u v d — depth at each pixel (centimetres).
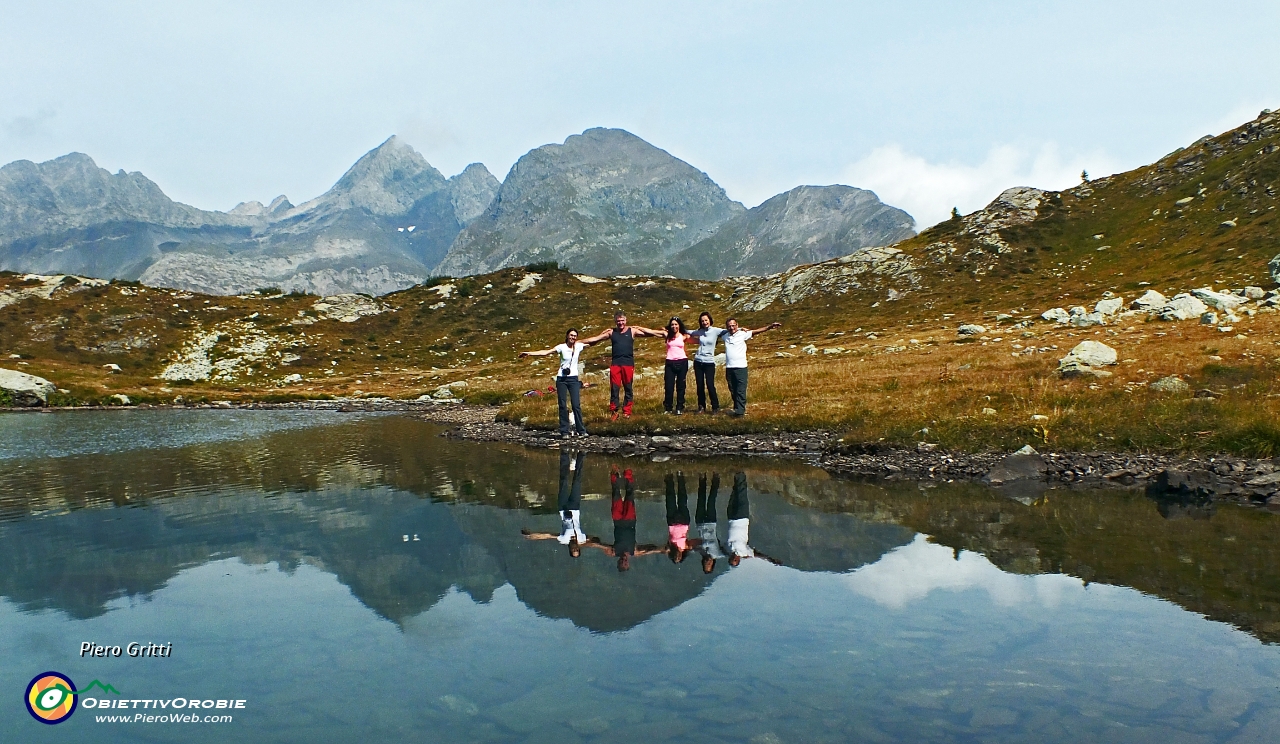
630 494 1475
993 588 833
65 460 2144
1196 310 4541
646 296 12338
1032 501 1321
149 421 3978
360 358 9562
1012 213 10388
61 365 7888
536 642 707
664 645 692
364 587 880
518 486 1590
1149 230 8862
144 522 1240
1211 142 10356
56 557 1022
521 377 6750
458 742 517
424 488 1570
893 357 4256
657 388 3244
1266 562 903
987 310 7700
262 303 10975
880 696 577
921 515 1226
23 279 10025
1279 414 1605
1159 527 1102
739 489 1509
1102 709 546
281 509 1345
